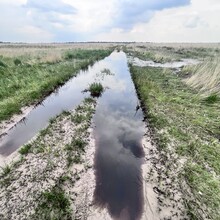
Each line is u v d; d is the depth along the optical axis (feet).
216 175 15.92
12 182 15.43
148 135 23.00
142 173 16.81
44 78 44.32
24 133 23.20
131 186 15.35
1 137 22.25
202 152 18.65
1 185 15.16
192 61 86.58
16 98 31.94
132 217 12.78
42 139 21.21
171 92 36.14
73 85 45.27
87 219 12.60
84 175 16.37
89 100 34.12
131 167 17.57
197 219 12.42
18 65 55.98
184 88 39.06
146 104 30.89
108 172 16.85
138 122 26.71
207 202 13.53
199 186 14.75
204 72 41.60
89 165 17.60
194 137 21.33
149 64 76.79
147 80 44.32
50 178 15.84
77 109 30.07
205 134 22.09
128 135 23.17
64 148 19.63
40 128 24.41
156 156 18.97
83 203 13.71
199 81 39.50
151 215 12.91
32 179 15.71
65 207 13.19
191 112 27.35
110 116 28.60
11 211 13.03
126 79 51.88
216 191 14.19
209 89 35.40
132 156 19.22
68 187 15.05
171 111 27.89
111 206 13.56
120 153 19.60
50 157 18.35
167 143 20.47
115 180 15.94
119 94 39.06
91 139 22.02
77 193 14.53
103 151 19.86
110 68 69.46
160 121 24.93
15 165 17.29
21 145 20.62
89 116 27.66
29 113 28.96
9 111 27.45
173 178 15.98
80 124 25.08
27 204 13.50
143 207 13.51
